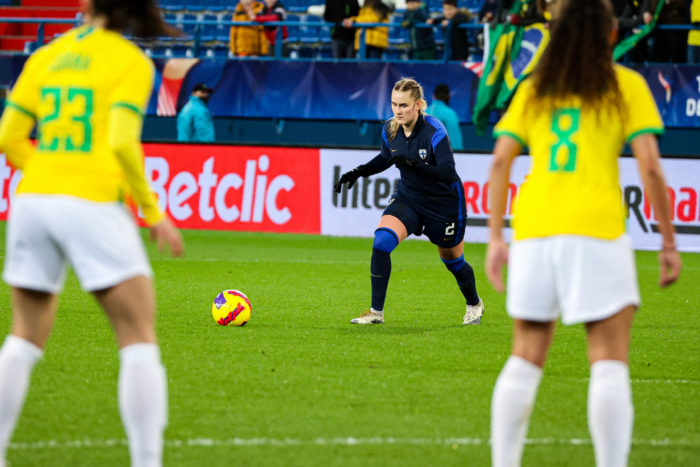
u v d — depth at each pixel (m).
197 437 10.51
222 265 28.69
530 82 8.82
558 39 8.70
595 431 8.41
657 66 38.78
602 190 8.44
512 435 8.62
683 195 34.50
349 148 35.34
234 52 43.06
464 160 35.47
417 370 14.48
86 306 19.95
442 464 9.75
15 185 36.53
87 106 8.42
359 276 26.95
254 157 35.75
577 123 8.53
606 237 8.38
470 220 35.47
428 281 26.44
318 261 30.38
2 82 44.09
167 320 18.66
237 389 12.88
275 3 42.53
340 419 11.45
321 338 17.09
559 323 19.61
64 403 11.79
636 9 37.97
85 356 14.73
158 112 42.44
